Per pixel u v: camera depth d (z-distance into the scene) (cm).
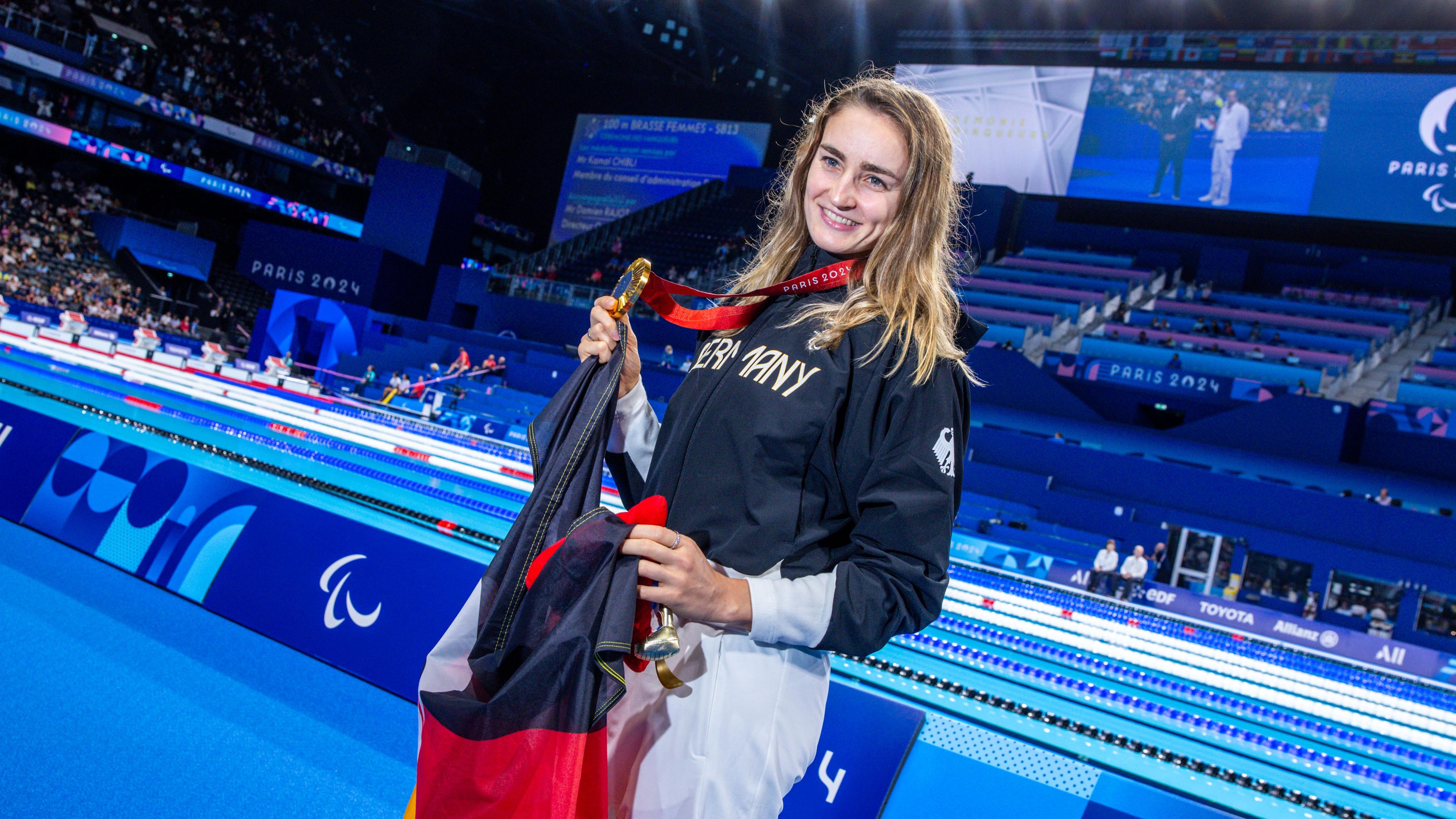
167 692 236
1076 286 1973
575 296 1920
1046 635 517
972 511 1301
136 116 2445
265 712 236
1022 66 2125
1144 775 262
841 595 101
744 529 107
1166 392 1567
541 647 101
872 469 107
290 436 774
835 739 199
